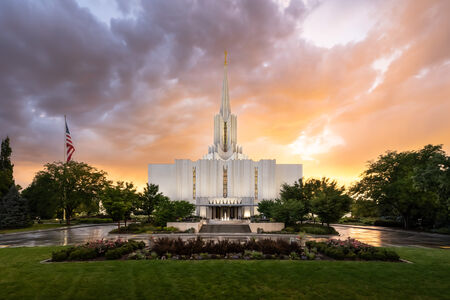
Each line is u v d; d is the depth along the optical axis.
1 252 21.17
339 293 12.04
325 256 18.77
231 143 81.31
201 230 45.22
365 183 53.16
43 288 12.43
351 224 57.69
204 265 15.85
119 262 16.61
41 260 17.94
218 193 73.69
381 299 11.50
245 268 15.25
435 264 16.64
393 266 15.88
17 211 49.81
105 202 39.50
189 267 15.43
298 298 11.55
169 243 19.69
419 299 11.52
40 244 30.19
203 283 13.01
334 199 40.22
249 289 12.38
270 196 72.88
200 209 70.25
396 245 29.25
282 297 11.63
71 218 72.06
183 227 43.84
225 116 82.31
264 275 14.09
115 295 11.73
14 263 16.86
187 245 19.17
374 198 51.41
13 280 13.43
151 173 77.25
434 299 11.52
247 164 74.25
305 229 40.75
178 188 74.50
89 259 17.91
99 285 12.74
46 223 60.59
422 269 15.30
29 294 11.81
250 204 68.88
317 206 40.28
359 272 14.62
